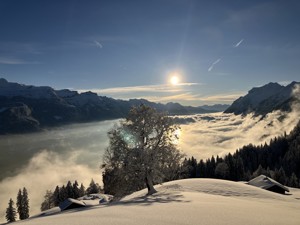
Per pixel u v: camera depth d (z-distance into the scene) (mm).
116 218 14602
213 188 40500
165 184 47250
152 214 16047
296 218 17453
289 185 120750
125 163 39469
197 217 15102
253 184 66375
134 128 40062
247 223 14125
